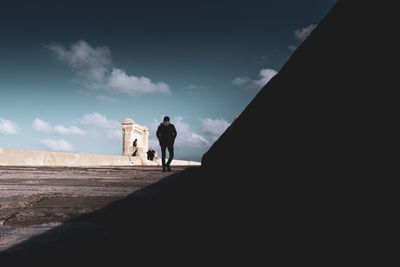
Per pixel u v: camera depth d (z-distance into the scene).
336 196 1.05
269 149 2.19
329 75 1.08
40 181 3.89
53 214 1.63
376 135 0.82
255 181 2.64
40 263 0.87
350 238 0.88
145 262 0.88
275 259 0.85
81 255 0.95
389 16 0.74
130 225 1.38
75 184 3.50
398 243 0.74
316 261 0.80
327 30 1.04
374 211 0.83
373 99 0.83
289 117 1.64
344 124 1.00
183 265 0.85
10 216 1.56
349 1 0.89
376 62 0.81
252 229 1.18
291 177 1.65
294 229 1.07
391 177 0.76
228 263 0.86
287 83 1.55
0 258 0.91
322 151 1.19
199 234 1.20
